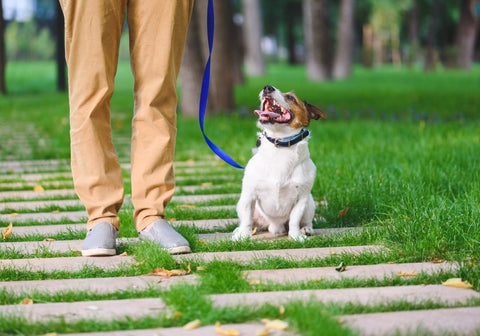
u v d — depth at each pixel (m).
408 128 9.68
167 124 3.89
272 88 4.05
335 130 9.66
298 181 4.16
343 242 4.07
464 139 8.12
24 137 10.34
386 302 2.93
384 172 5.74
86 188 3.84
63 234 4.36
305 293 3.08
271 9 45.44
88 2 3.66
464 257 3.61
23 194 5.97
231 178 6.68
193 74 12.89
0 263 3.66
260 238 4.31
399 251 3.76
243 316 2.73
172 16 3.77
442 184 5.29
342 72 32.03
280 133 4.11
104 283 3.28
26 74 30.22
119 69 39.94
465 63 41.06
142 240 3.90
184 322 2.71
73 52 3.74
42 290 3.14
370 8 46.44
